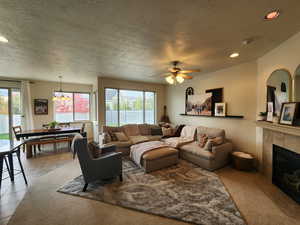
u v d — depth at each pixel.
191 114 4.97
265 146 2.82
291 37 2.14
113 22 1.75
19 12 1.54
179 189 2.36
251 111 3.29
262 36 2.12
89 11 1.54
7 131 5.05
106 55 2.86
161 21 1.73
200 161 3.28
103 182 2.60
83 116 6.66
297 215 1.77
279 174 2.40
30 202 2.05
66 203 2.03
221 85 3.99
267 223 1.65
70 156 4.09
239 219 1.71
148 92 6.10
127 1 1.38
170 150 3.30
